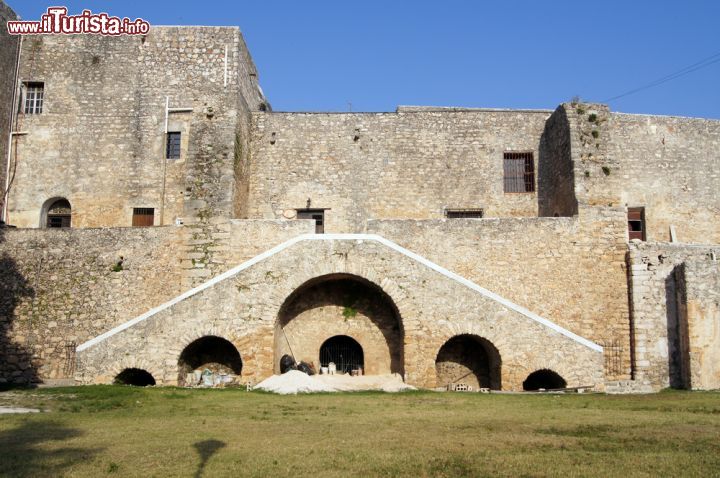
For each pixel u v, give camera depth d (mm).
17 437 12133
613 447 11242
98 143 29359
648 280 25688
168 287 25781
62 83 29750
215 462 10133
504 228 26359
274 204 29906
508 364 21844
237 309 22328
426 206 30078
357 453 10703
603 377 21797
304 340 24578
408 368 22203
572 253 26141
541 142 30688
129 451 10898
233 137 27594
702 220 30656
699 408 16641
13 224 28891
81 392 18766
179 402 17312
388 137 30531
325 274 22859
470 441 11727
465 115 30797
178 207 28766
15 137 29484
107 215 28922
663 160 30969
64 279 25719
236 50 29000
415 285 22703
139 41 29750
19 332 25234
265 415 15086
